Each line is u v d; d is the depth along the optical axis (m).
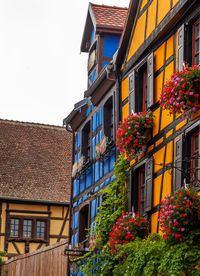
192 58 11.99
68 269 18.86
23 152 31.22
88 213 17.86
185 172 11.14
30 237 28.75
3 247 28.22
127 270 12.27
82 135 19.17
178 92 11.10
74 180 19.66
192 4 11.84
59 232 29.19
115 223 14.59
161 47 13.26
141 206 13.94
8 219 28.66
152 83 13.39
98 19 18.31
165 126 12.64
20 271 23.88
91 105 18.31
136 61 14.68
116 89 15.80
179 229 10.69
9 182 29.52
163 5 13.10
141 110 14.34
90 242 16.47
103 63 18.28
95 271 15.46
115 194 15.05
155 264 11.25
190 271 10.38
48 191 29.73
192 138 11.62
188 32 12.08
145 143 13.41
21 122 32.72
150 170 13.07
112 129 16.66
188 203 10.63
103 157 16.67
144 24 14.16
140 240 12.85
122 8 19.00
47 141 32.34
